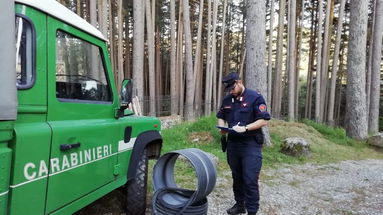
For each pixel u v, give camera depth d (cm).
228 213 421
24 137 195
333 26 2617
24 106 204
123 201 420
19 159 191
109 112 314
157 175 285
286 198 514
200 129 990
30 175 201
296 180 631
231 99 395
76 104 259
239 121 381
